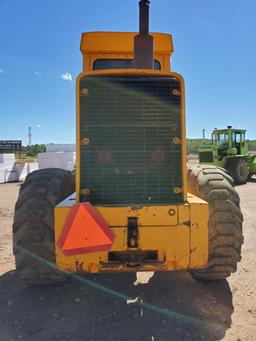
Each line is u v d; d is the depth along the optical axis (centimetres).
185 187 294
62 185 338
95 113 292
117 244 279
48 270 318
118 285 364
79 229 252
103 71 289
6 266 426
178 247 282
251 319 290
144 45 326
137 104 293
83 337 264
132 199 293
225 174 342
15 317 296
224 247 310
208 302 321
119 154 293
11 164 1742
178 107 295
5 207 895
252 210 801
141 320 289
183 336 264
